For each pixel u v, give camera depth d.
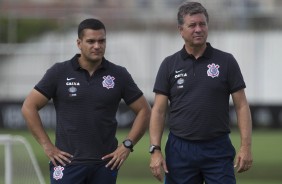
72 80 20.77
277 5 82.75
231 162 21.06
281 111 74.00
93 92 20.66
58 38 83.19
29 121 20.97
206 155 20.81
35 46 83.00
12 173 28.03
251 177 45.97
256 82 80.06
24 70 83.12
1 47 83.06
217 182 20.78
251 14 80.94
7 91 82.94
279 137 69.75
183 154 20.92
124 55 82.62
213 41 80.12
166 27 82.56
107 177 20.84
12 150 28.08
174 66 20.97
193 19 20.44
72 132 20.72
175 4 86.44
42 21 83.69
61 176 20.78
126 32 82.94
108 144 20.89
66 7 87.75
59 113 20.94
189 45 20.77
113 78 20.88
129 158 54.06
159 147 20.91
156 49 82.06
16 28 83.31
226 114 20.95
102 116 20.72
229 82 20.81
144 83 81.38
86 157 20.72
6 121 74.69
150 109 21.50
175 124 20.97
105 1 87.25
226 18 80.62
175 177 21.17
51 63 83.12
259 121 74.25
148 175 45.81
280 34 80.19
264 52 80.19
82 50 20.66
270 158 54.97
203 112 20.66
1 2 88.44
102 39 20.48
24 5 88.44
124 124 72.00
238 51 80.25
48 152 20.83
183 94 20.80
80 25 20.59
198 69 20.75
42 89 20.88
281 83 79.94
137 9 85.69
